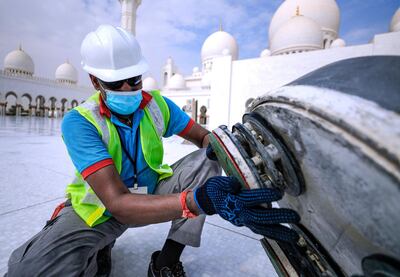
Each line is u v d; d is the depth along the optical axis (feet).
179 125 4.82
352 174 1.46
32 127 37.86
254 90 46.57
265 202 2.07
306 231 2.69
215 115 50.16
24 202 7.11
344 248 2.08
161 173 4.51
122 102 3.59
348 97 1.54
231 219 2.29
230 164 2.41
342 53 38.22
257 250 5.23
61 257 3.06
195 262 4.76
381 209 1.35
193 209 2.68
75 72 124.06
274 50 65.16
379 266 1.53
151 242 5.37
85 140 3.21
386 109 1.38
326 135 1.54
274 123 2.16
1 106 83.87
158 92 4.74
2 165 11.53
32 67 112.27
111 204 2.91
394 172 1.19
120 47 3.58
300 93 1.84
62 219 3.53
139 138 3.96
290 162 2.08
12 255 3.17
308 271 2.55
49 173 10.41
